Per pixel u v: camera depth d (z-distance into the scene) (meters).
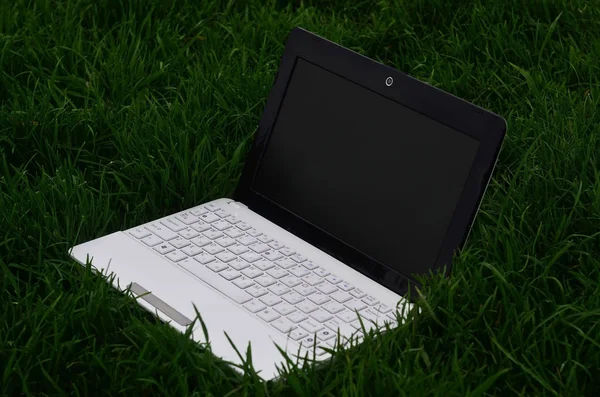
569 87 1.57
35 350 1.13
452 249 1.18
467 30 1.68
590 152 1.38
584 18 1.69
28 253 1.27
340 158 1.25
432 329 1.18
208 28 1.66
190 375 1.12
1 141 1.42
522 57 1.61
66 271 1.23
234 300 1.19
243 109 1.51
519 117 1.49
